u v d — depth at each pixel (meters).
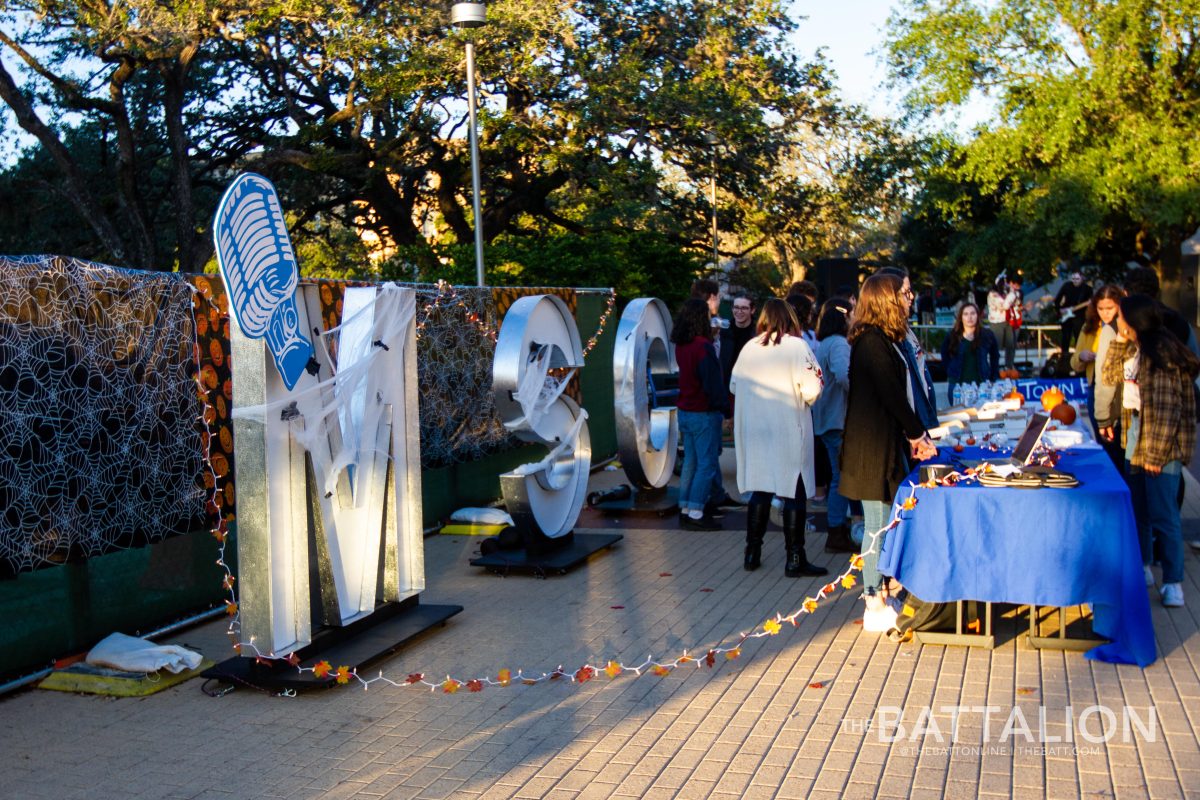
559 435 8.32
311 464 5.74
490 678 5.60
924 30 24.19
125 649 5.75
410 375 6.57
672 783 4.22
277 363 5.36
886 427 5.93
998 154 23.77
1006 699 4.98
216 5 19.84
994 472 5.61
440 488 9.74
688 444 9.27
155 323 6.46
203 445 6.88
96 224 21.70
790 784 4.17
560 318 8.55
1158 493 6.29
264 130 27.11
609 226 25.98
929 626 5.89
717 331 10.82
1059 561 5.42
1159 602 6.47
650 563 8.10
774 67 24.36
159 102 25.42
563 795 4.16
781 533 9.05
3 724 5.12
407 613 6.53
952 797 4.00
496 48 21.34
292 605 5.55
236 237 4.95
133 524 6.31
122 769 4.55
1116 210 23.61
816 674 5.44
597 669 5.65
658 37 24.23
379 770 4.47
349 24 20.59
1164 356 6.14
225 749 4.75
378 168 24.25
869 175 26.33
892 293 5.98
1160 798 3.94
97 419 6.04
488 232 27.14
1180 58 22.62
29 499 5.63
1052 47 23.30
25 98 21.62
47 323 5.72
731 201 26.98
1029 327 22.48
